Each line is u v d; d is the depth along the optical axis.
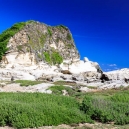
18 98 20.23
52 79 62.75
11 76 63.34
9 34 80.00
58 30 99.00
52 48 92.88
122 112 18.06
